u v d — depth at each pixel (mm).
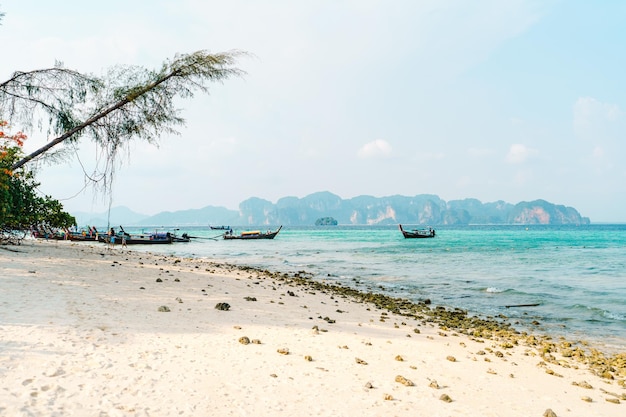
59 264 14648
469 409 5324
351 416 4625
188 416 4102
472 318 14242
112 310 8352
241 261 36938
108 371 5012
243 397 4801
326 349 7480
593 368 8672
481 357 8562
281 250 52906
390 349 8133
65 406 3916
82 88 14719
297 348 7297
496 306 16844
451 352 8617
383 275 27250
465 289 21359
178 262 24969
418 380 6297
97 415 3836
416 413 4949
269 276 23312
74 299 8891
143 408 4137
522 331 12523
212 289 13680
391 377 6273
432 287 22031
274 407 4621
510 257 41188
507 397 6051
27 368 4719
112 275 13664
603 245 63219
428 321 13070
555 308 16391
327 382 5684
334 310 12820
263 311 10789
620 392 7055
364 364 6793
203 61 14805
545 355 9531
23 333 5992
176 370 5395
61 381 4500
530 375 7570
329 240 86000
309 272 28812
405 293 20078
